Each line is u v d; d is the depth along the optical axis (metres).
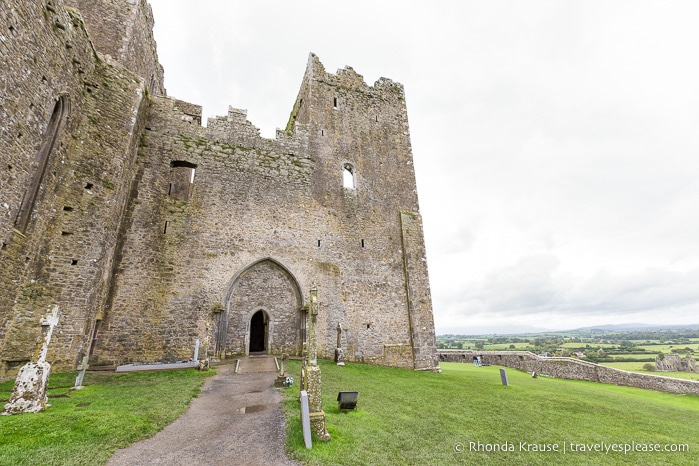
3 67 9.28
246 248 17.66
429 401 10.43
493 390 13.07
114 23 17.22
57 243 12.02
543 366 21.78
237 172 18.80
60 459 5.10
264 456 5.53
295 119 26.58
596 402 11.80
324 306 18.41
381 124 24.80
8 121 9.57
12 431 5.77
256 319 21.88
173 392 9.36
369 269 20.39
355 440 6.43
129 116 15.13
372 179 22.78
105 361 13.52
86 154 13.27
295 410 7.66
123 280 14.71
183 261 16.19
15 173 10.02
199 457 5.48
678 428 9.22
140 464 5.21
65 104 12.42
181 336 15.15
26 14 10.15
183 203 17.11
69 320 11.98
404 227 22.42
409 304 20.69
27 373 7.07
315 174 20.91
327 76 24.23
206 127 18.95
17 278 10.50
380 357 18.83
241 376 11.88
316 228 19.73
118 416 6.89
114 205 13.93
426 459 6.02
